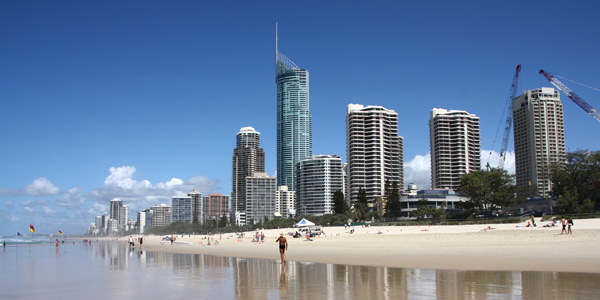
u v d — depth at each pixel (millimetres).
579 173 115875
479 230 78188
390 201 167000
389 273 29109
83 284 27469
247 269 34781
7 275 35750
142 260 51719
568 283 22344
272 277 28219
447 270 29844
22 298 22328
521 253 39156
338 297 19641
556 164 126312
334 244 70562
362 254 48875
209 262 44500
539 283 22516
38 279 31906
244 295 20766
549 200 128875
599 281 22922
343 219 177625
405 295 19859
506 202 111125
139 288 24375
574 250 38750
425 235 74375
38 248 128375
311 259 44969
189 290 22906
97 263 48656
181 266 39812
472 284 22766
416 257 41438
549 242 48219
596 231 53719
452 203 193500
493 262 33688
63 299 21484
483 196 112750
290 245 76000
